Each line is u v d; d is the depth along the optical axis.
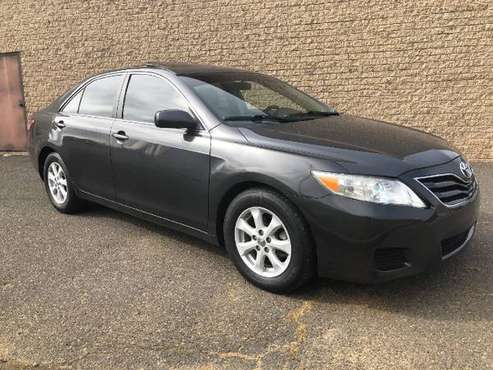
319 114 4.38
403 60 8.16
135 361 2.79
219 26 9.14
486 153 8.03
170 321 3.16
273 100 4.37
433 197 3.14
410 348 2.80
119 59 10.02
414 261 3.10
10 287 3.69
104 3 9.88
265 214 3.46
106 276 3.84
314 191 3.14
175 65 4.64
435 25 7.89
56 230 4.93
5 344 2.98
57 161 5.35
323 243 3.17
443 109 8.12
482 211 5.21
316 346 2.86
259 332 3.01
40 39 10.55
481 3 7.60
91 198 5.00
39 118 5.64
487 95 7.85
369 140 3.48
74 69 10.42
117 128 4.50
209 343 2.92
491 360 2.67
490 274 3.68
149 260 4.13
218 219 3.76
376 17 8.17
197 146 3.78
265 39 8.89
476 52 7.76
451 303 3.28
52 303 3.43
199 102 3.94
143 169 4.23
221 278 3.75
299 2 8.56
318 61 8.64
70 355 2.86
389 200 3.03
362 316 3.15
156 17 9.55
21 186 7.00
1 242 4.64
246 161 3.46
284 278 3.35
